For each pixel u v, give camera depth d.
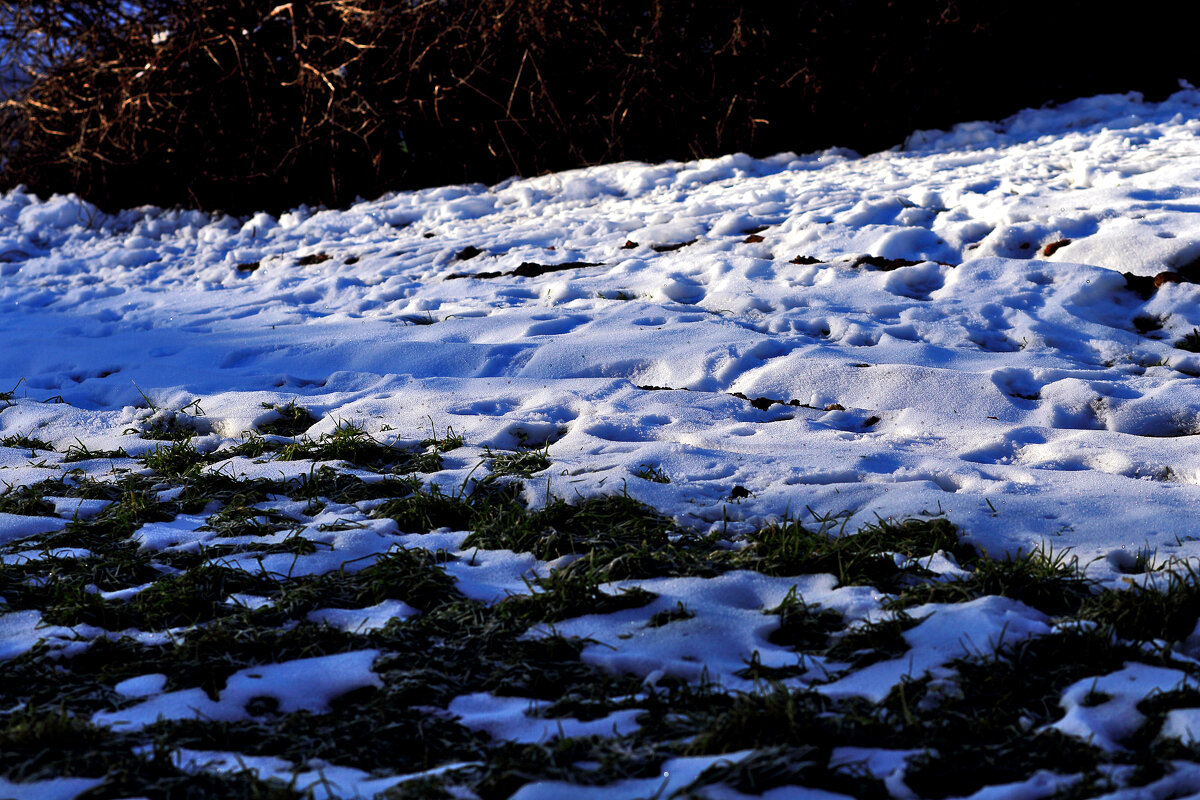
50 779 2.06
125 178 13.27
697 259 7.47
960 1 11.30
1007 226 6.95
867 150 11.72
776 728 2.10
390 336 6.46
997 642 2.44
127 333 7.35
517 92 12.25
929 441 4.31
